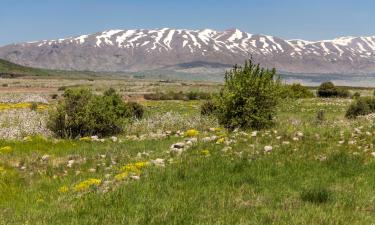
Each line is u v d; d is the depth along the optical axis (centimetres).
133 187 1134
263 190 1104
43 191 1285
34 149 2005
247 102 2272
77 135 2556
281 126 2269
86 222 927
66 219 963
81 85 18725
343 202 995
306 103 6588
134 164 1429
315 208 958
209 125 2727
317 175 1212
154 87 17638
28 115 3750
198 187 1142
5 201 1207
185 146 1633
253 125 2289
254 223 880
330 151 1409
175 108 5847
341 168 1262
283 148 1473
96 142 2247
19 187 1349
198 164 1339
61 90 13300
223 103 2325
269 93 2300
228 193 1087
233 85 2336
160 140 2155
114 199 1053
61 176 1467
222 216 922
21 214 1055
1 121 3328
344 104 6359
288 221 884
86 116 2539
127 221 920
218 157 1400
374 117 2898
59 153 1891
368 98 4325
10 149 1959
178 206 995
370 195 1041
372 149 1422
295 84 9225
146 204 1014
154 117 3406
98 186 1199
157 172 1270
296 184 1142
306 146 1489
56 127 2586
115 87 17125
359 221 880
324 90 9375
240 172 1262
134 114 3797
